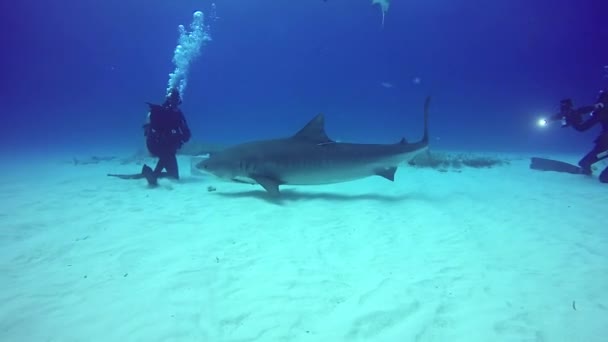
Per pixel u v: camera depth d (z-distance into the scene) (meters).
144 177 11.38
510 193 10.63
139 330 3.45
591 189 11.13
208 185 11.30
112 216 7.43
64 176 13.09
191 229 6.64
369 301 4.08
